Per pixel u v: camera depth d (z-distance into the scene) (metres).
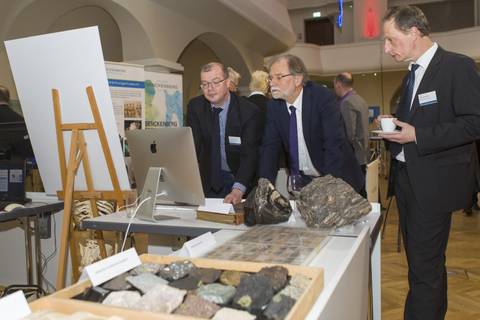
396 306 3.01
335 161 2.34
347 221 1.73
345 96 5.07
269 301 0.97
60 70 2.31
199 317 0.91
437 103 2.01
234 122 2.68
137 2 5.64
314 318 0.87
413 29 2.02
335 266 1.24
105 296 1.04
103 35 7.25
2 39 5.04
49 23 5.55
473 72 1.94
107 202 2.89
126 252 1.23
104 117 2.30
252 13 8.19
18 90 2.46
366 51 13.27
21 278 3.25
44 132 2.49
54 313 0.89
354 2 13.58
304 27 14.91
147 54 5.91
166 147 2.08
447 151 2.04
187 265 1.20
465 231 5.16
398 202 2.28
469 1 13.36
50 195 2.83
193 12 6.82
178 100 4.98
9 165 2.76
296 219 1.96
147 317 0.87
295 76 2.32
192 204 2.21
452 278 3.55
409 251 2.18
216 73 2.62
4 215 2.41
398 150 2.21
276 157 2.55
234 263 1.20
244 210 1.93
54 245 3.11
